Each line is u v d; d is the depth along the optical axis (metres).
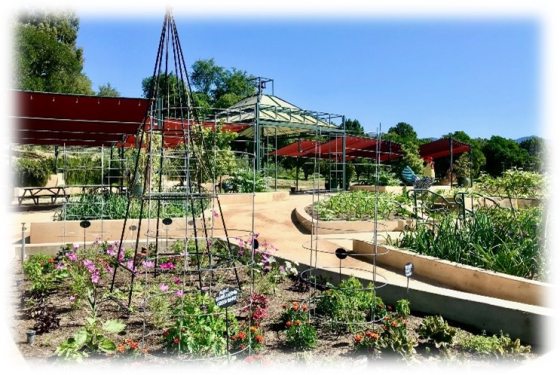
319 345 4.44
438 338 4.36
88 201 11.49
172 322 4.83
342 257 6.16
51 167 24.09
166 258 7.50
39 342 4.38
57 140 15.88
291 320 4.84
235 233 10.60
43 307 4.93
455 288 6.43
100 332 4.65
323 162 27.34
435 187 22.98
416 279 6.86
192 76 59.44
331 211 12.44
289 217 13.13
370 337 4.12
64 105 9.66
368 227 11.37
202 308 4.77
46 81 35.12
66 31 38.94
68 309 5.39
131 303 5.59
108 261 7.11
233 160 19.33
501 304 4.80
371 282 5.92
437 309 5.29
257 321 4.80
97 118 10.79
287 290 6.32
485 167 34.94
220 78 58.97
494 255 6.66
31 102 9.43
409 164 25.75
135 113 10.24
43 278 5.93
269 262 6.87
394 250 7.66
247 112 21.02
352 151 25.41
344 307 4.95
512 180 15.45
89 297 5.14
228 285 6.32
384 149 25.66
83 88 37.47
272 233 10.89
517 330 4.61
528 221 7.24
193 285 6.38
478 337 4.38
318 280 6.52
